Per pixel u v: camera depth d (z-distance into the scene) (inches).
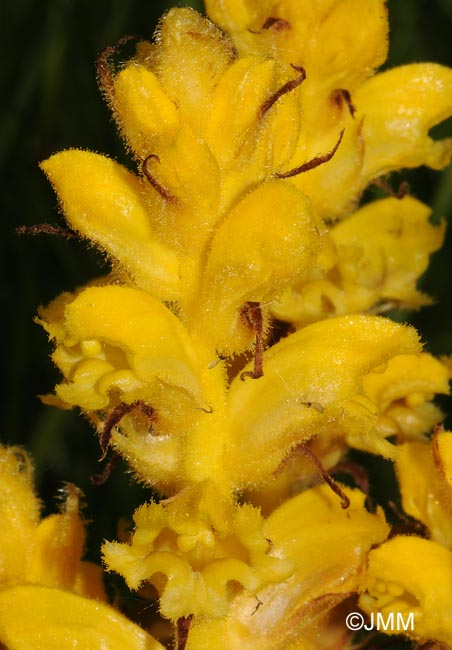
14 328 12.0
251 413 7.5
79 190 7.5
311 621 7.9
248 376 7.4
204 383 7.5
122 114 7.4
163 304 7.4
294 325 8.2
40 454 11.3
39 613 7.7
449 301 11.8
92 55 12.2
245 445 7.5
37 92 12.3
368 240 8.8
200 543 7.4
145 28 12.1
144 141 7.4
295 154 8.2
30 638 7.7
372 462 10.4
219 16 8.3
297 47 8.2
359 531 7.8
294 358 7.6
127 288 7.4
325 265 8.3
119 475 11.0
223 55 7.5
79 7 12.2
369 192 11.2
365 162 8.5
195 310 7.5
